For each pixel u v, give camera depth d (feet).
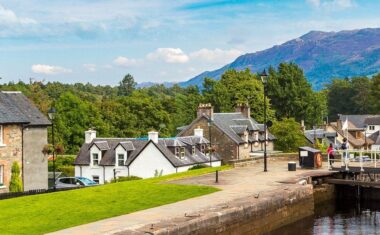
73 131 307.17
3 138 147.13
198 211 92.58
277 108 388.57
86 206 98.22
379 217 131.03
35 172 164.86
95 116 322.96
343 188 155.74
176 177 143.43
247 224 100.89
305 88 392.88
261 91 335.47
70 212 92.12
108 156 214.48
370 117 441.68
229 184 129.49
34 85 448.24
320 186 147.54
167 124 351.87
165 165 200.44
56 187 154.10
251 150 245.86
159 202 103.81
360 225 120.67
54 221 84.23
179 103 414.00
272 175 147.02
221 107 335.06
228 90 341.41
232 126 244.01
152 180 137.49
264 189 120.67
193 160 211.00
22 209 94.38
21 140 152.56
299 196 122.83
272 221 110.32
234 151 231.09
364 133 401.29
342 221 125.80
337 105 593.42
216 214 91.09
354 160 184.44
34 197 108.27
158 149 201.26
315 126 371.97
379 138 377.09
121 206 98.84
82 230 77.25
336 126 392.68
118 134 338.54
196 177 144.25
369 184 141.38
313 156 162.30
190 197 110.22
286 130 269.03
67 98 310.04
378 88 504.02
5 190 146.41
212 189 120.37
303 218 124.47
